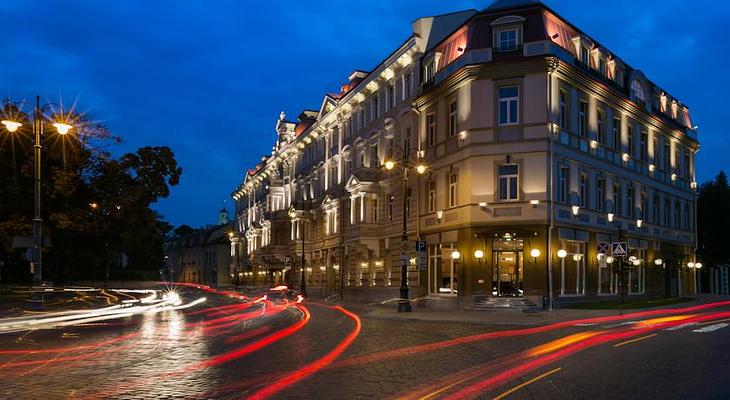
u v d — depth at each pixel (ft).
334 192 172.04
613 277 119.44
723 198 187.21
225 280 346.54
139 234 145.38
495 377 35.06
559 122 104.68
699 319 79.15
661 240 142.10
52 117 110.73
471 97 106.11
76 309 89.35
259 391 30.86
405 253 98.17
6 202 129.49
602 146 117.60
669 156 150.82
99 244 154.20
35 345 50.24
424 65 125.29
